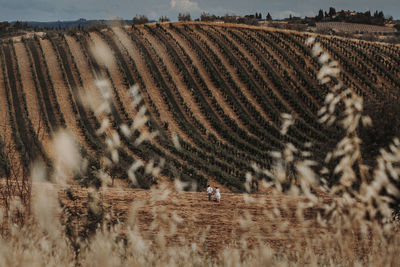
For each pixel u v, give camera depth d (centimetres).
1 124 3812
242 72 5972
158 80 5362
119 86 5144
